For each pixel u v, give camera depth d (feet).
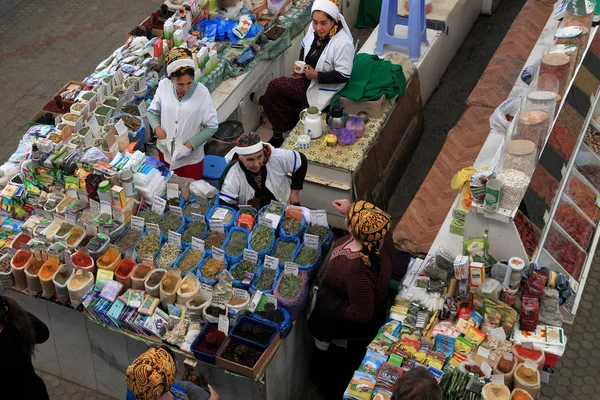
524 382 12.98
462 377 13.32
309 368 17.01
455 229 16.34
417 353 13.80
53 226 16.84
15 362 12.35
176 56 17.87
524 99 17.40
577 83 18.84
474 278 14.42
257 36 23.62
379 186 21.45
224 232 16.56
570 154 17.40
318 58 21.15
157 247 16.20
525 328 14.20
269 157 17.07
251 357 14.14
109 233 16.29
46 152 17.62
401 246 17.61
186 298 15.07
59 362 17.16
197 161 19.47
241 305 14.74
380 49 24.35
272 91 22.40
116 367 16.33
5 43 30.78
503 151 15.42
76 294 15.31
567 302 15.30
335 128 20.57
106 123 19.70
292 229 16.42
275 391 15.25
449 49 27.53
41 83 28.43
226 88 22.39
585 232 17.44
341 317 14.58
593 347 17.78
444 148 21.01
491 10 31.04
